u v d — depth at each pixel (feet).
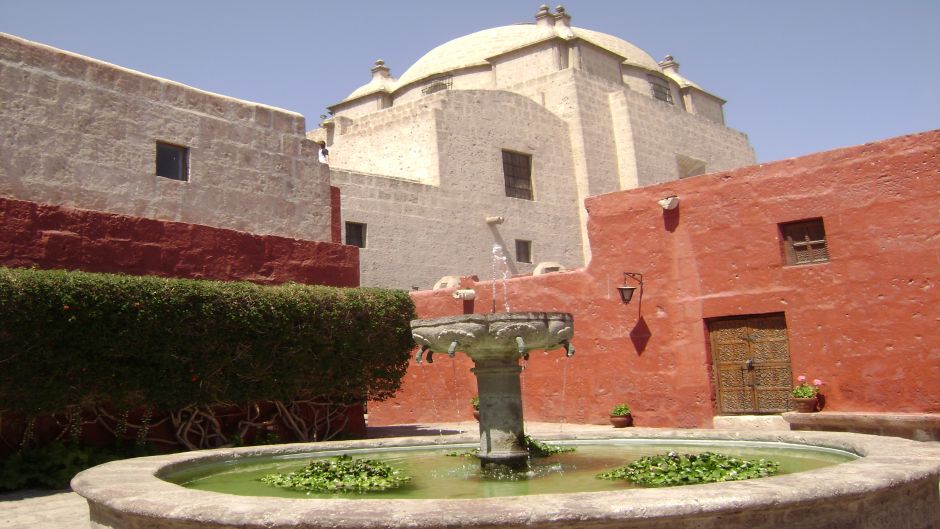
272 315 32.94
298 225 42.42
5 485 25.48
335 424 39.09
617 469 18.51
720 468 17.33
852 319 34.17
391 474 18.93
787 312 36.09
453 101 75.77
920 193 32.83
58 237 30.17
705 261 38.86
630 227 41.81
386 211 67.21
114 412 30.30
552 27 92.68
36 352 25.93
